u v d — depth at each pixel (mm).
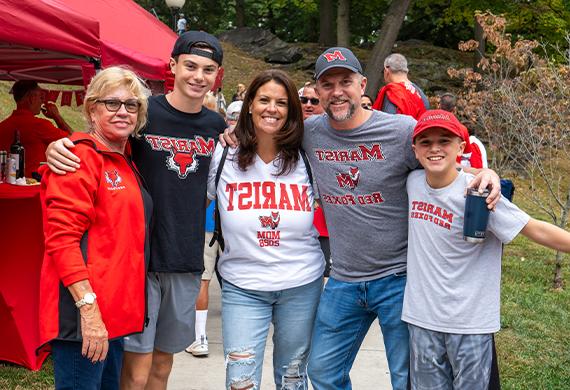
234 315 3535
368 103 5793
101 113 3148
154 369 3799
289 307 3588
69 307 2934
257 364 3533
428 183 3213
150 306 3529
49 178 2965
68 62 6156
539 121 10305
